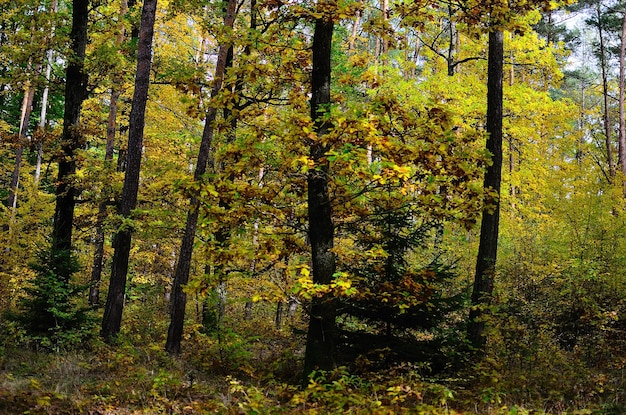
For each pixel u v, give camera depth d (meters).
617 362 9.15
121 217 10.86
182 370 9.01
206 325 14.34
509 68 22.06
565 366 8.60
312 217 7.65
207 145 11.59
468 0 8.57
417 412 5.49
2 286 15.70
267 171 7.76
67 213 13.06
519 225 16.86
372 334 8.89
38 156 20.34
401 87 15.38
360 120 6.10
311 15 7.31
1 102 28.58
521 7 10.05
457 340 8.95
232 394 6.98
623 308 10.87
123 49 14.07
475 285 10.30
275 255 7.43
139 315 16.09
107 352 9.22
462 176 6.82
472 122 16.17
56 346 9.38
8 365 7.92
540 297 10.83
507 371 8.12
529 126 18.80
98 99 20.16
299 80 8.41
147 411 5.70
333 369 7.34
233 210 7.05
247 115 7.82
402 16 8.63
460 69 20.92
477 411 6.17
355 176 7.52
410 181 7.02
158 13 19.38
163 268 24.92
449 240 17.27
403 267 8.97
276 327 17.56
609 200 13.18
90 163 14.35
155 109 18.83
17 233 17.22
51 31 12.82
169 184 14.93
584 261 11.29
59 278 10.25
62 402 5.82
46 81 13.35
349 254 8.20
